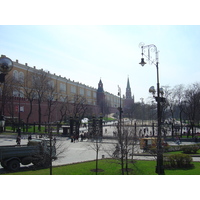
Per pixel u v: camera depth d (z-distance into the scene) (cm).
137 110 7769
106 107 12331
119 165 1683
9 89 5538
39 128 5288
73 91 10044
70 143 3475
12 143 3316
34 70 6750
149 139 2697
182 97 5422
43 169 1554
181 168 1588
